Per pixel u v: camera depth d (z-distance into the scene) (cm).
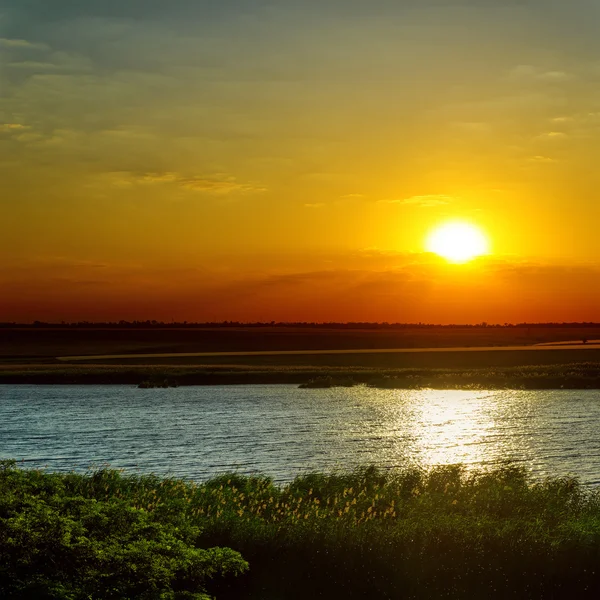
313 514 2550
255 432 7431
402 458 5697
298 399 11244
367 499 2847
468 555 2166
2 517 1627
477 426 7762
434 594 2069
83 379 15125
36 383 14875
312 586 2120
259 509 2709
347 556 2192
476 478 3634
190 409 9850
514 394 11606
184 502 2722
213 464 5509
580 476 4716
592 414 8719
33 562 1532
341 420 8456
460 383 13438
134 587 1633
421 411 9375
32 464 5628
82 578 1564
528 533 2261
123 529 1767
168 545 1758
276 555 2239
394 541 2247
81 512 1770
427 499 2833
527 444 6369
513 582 2086
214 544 2281
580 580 2073
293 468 5288
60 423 8381
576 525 2358
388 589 2097
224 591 2120
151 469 5325
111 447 6500
